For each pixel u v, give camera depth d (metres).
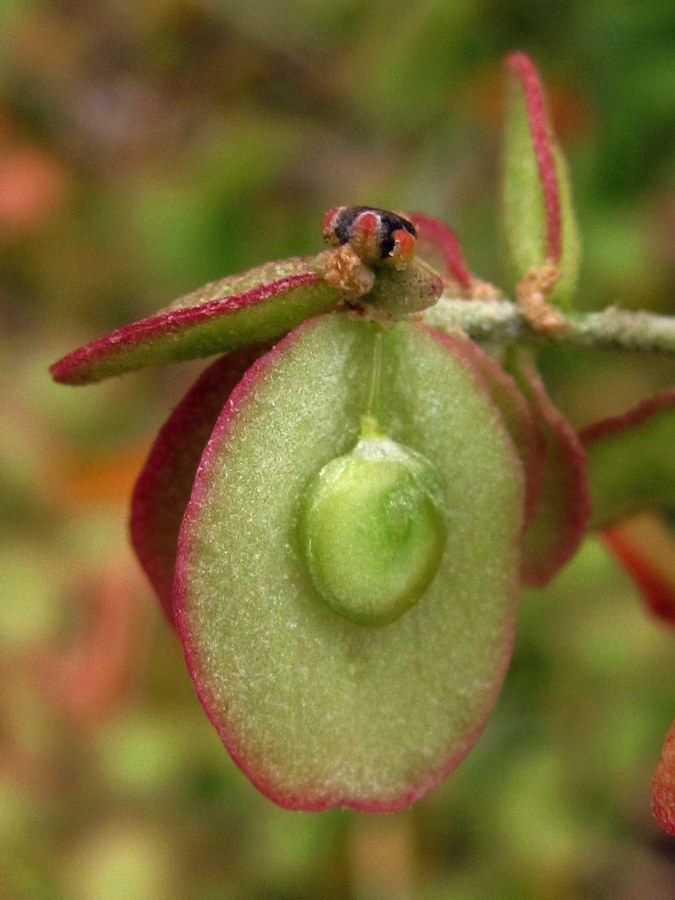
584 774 0.08
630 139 0.08
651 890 0.08
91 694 0.08
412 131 0.09
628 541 0.05
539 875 0.08
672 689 0.08
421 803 0.08
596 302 0.08
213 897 0.08
